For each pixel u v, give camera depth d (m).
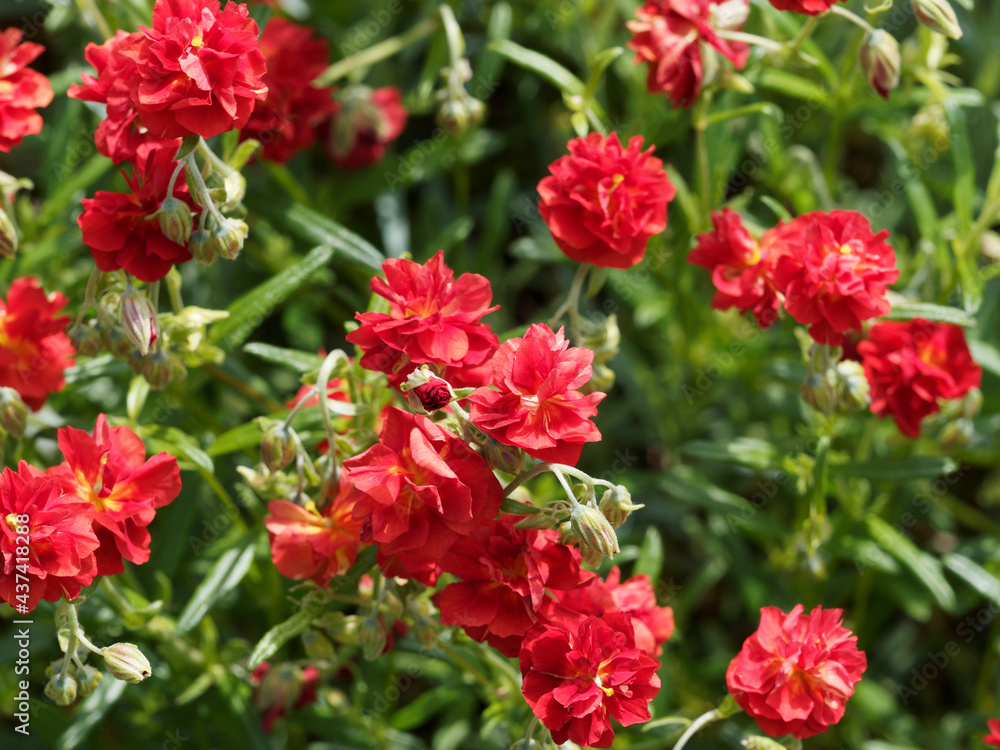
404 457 0.53
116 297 0.57
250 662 0.56
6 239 0.58
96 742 0.63
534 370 0.53
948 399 0.61
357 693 0.63
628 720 0.54
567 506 0.54
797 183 0.66
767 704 0.55
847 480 0.64
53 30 0.66
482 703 0.66
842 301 0.57
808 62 0.60
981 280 0.62
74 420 0.62
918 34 0.65
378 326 0.55
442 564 0.55
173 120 0.55
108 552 0.55
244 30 0.54
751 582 0.65
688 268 0.65
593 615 0.55
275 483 0.57
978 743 0.65
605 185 0.57
